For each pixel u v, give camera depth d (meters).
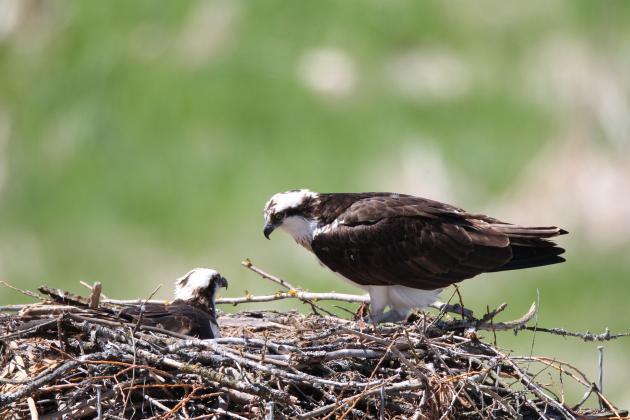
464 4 25.38
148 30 27.03
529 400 8.98
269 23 25.72
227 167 23.94
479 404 8.96
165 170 24.38
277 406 8.20
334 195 11.06
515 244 10.60
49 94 26.88
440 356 8.79
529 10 25.12
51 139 26.03
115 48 26.86
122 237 23.81
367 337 8.66
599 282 21.00
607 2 24.66
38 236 24.55
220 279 10.11
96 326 8.47
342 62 24.81
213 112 24.77
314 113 24.09
